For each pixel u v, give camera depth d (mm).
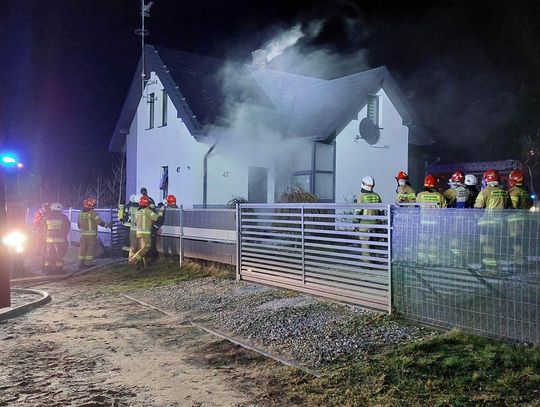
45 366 5930
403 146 21109
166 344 6789
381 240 7203
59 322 8188
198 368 5777
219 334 7062
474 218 5766
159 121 20672
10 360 6168
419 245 6449
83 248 15148
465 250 5863
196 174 18000
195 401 4836
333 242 8062
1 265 8711
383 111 20344
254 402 4766
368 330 6418
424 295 6375
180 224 13133
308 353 5910
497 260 5523
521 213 5309
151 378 5484
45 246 14305
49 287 12023
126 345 6773
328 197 18812
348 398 4664
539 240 5145
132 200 15891
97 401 4859
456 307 5961
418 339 5871
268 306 8188
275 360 5840
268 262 9609
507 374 4715
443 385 4695
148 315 8570
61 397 4973
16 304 9484
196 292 9922
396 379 4934
